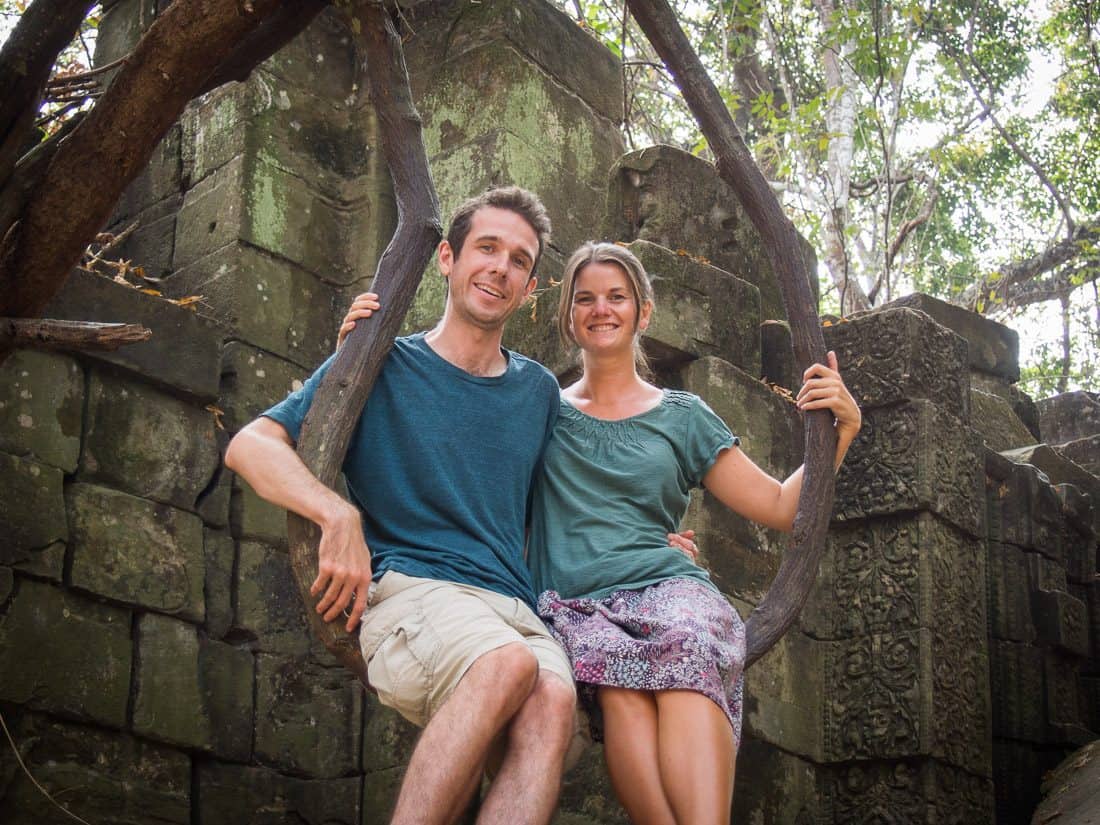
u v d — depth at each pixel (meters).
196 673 4.72
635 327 3.53
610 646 3.02
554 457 3.39
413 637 2.85
